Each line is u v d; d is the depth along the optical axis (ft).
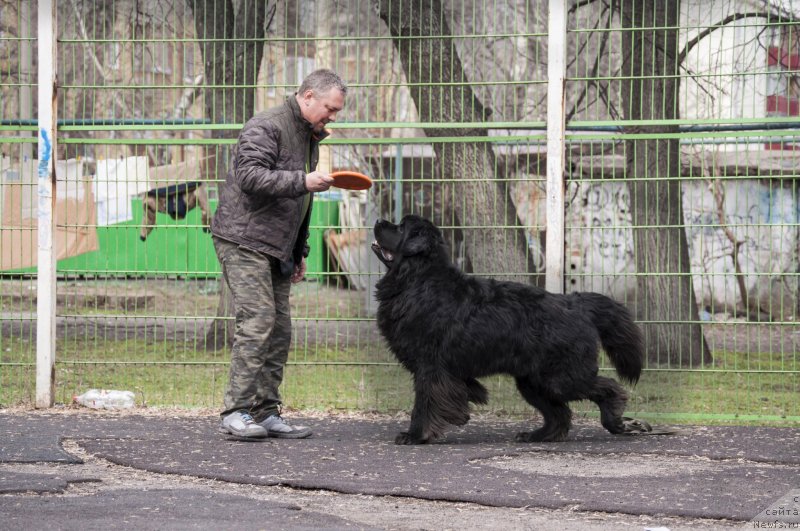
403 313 28.45
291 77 46.21
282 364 30.04
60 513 19.70
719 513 20.12
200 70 50.01
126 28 45.78
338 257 40.42
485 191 44.52
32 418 32.30
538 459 26.27
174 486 22.82
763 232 66.49
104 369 42.06
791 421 33.14
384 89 48.19
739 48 49.52
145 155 41.39
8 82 40.47
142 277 41.14
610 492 22.06
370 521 19.53
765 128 38.50
